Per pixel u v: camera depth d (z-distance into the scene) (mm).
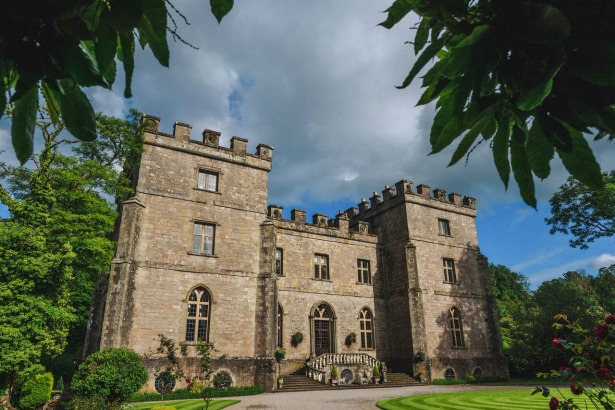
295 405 16984
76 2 1432
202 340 22516
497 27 1542
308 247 31219
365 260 33656
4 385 15406
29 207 17312
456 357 31453
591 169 1727
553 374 5000
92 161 22125
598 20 1479
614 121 1554
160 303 21891
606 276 47906
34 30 1500
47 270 16172
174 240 23297
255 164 27266
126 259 21250
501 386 25500
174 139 24859
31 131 1735
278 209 30750
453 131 1706
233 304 23891
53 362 30219
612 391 4633
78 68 1564
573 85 1597
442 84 1820
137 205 22484
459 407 15258
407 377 29000
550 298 35406
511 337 36750
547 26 1365
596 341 4781
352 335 30328
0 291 15086
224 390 20938
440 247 34219
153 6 1589
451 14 1643
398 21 1701
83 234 21453
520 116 1697
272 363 23125
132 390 15352
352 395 21125
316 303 30062
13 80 1711
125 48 1733
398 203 34219
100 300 26672
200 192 24906
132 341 20578
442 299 32688
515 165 1947
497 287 56094
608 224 28703
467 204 37594
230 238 25047
